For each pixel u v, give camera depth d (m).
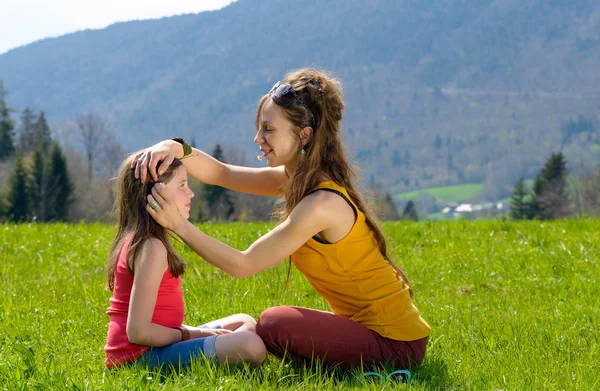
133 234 3.98
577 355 4.66
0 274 7.90
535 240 9.78
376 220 4.26
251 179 5.01
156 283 3.93
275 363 4.22
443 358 4.59
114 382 3.61
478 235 10.57
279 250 4.02
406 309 4.22
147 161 4.02
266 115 4.20
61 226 11.84
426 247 9.65
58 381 3.59
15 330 5.11
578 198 83.38
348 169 4.24
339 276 4.16
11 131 88.00
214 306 5.88
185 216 4.08
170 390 3.53
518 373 4.18
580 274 7.56
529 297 6.79
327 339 4.09
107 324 5.34
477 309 6.18
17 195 68.31
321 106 4.13
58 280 7.50
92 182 80.75
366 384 3.78
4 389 3.54
